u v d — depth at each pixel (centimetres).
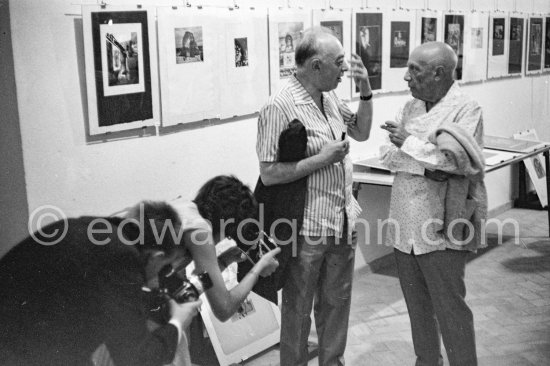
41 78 300
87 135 320
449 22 592
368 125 349
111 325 200
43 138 303
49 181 307
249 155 411
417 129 321
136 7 330
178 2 352
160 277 222
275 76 417
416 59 315
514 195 756
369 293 493
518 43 725
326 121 325
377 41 504
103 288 200
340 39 466
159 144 354
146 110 343
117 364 202
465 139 303
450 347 331
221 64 380
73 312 198
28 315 197
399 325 436
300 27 430
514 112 741
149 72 341
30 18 293
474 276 531
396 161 327
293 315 330
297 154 311
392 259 555
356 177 474
